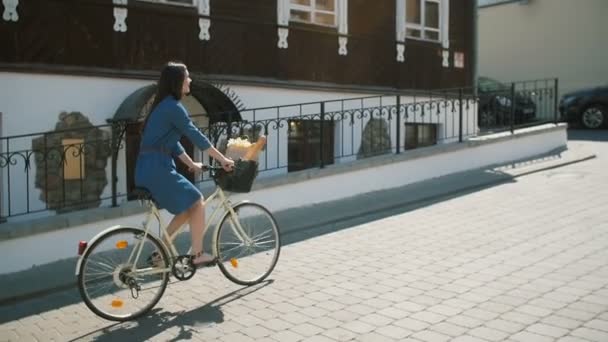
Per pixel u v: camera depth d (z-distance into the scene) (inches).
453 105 467.5
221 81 389.1
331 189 361.7
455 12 563.8
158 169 194.5
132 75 354.0
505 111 546.6
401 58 513.7
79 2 336.2
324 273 231.3
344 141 464.1
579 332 165.6
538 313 180.2
